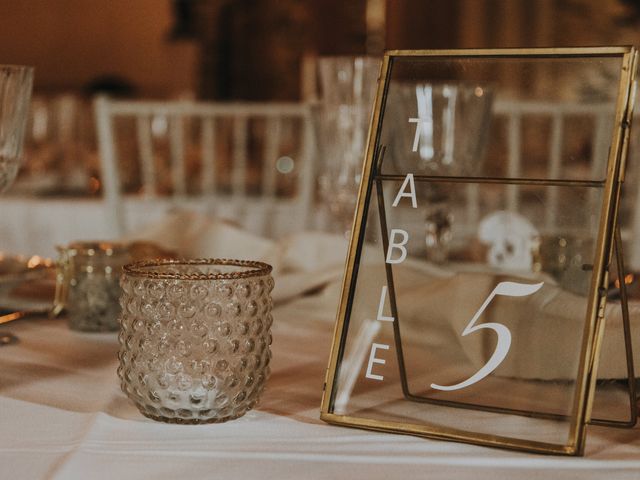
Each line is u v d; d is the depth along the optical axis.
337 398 0.58
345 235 1.18
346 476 0.49
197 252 1.07
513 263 0.94
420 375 0.58
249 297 0.56
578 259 0.56
